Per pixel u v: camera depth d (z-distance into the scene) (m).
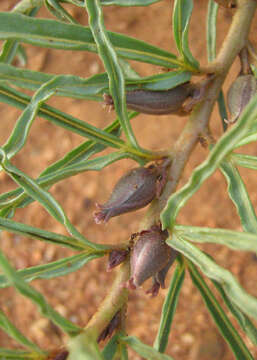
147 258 0.14
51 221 0.39
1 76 0.14
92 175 0.40
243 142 0.14
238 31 0.17
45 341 0.37
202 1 0.39
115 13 0.41
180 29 0.15
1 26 0.13
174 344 0.36
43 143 0.42
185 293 0.36
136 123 0.39
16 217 0.40
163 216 0.13
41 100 0.14
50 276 0.14
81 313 0.38
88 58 0.42
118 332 0.14
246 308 0.12
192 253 0.13
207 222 0.36
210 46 0.19
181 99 0.15
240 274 0.35
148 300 0.37
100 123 0.40
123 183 0.15
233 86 0.16
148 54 0.15
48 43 0.14
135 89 0.15
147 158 0.15
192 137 0.16
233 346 0.16
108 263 0.14
